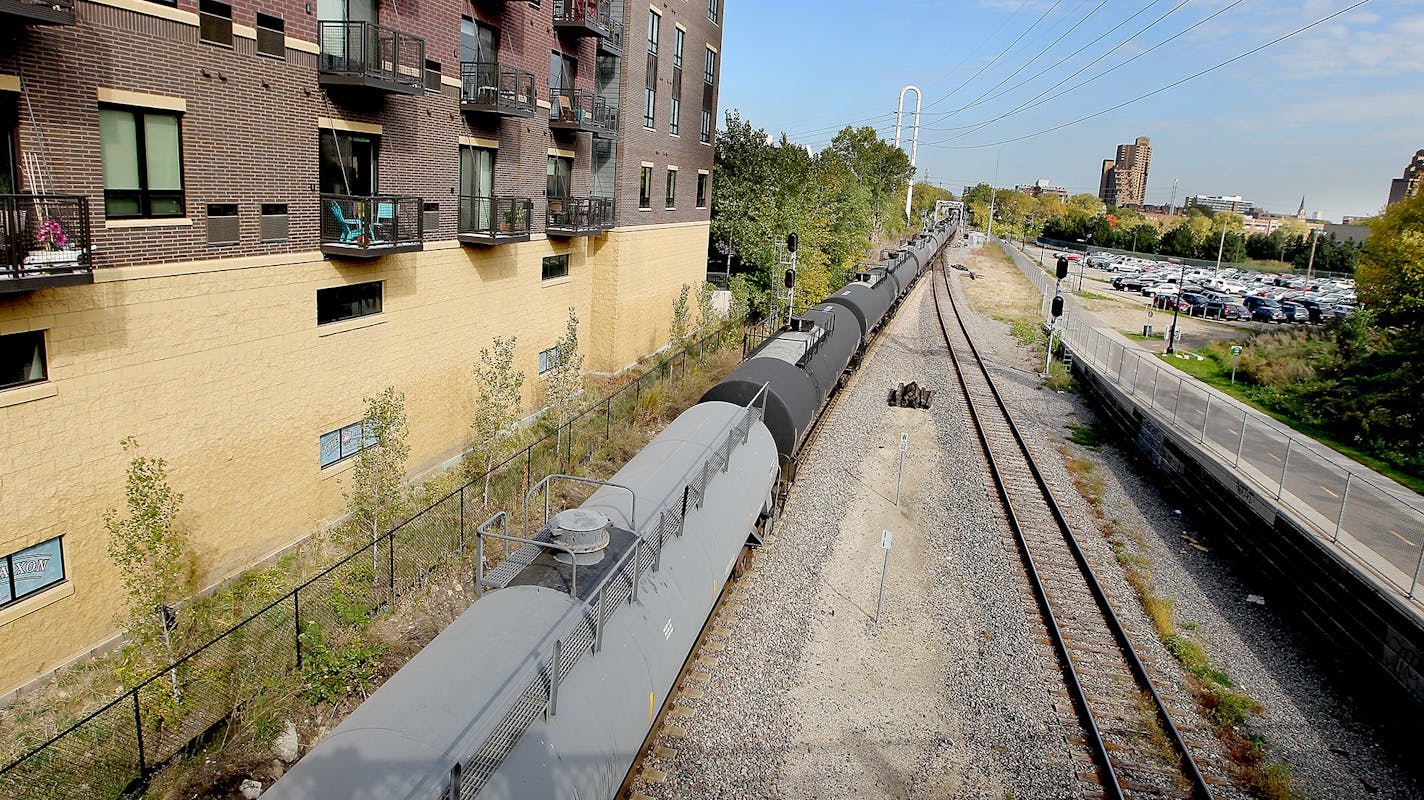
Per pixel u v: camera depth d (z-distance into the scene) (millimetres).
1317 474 19375
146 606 10141
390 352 17453
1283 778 10250
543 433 21062
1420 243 28844
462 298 19859
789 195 43750
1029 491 19688
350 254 15078
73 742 9539
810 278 39906
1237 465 19062
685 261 35281
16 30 9922
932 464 21188
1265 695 12227
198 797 9070
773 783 9656
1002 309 52906
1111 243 120938
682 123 32688
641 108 28406
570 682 7301
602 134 25328
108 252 11367
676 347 31516
